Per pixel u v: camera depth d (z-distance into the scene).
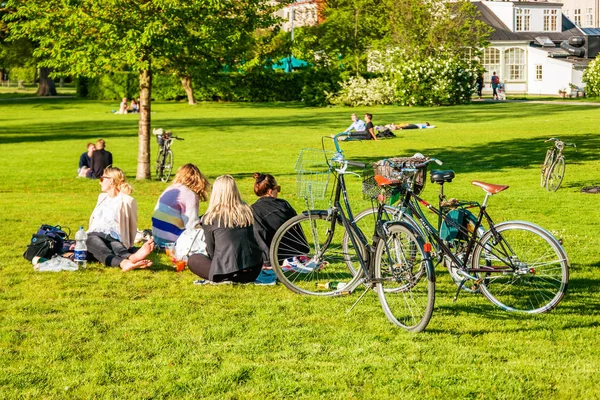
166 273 8.26
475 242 6.82
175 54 18.70
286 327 6.29
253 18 20.66
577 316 6.57
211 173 21.06
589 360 5.50
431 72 50.91
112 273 8.24
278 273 7.50
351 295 7.36
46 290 7.48
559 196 15.05
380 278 6.50
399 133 32.00
